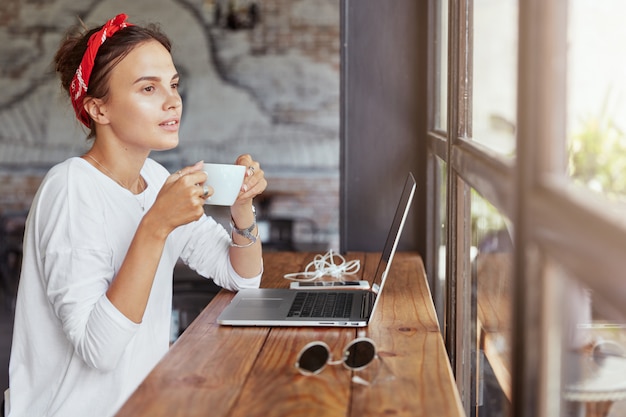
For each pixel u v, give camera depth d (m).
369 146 2.63
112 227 1.61
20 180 8.12
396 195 2.64
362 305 1.65
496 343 1.17
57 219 1.55
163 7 7.90
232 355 1.29
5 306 5.96
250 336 1.42
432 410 1.02
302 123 8.02
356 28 2.61
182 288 4.14
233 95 8.02
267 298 1.73
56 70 1.71
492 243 1.18
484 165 1.11
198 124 8.05
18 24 7.96
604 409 0.61
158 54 1.61
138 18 7.91
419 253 2.64
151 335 1.69
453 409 1.02
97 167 1.66
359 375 1.17
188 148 8.09
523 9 0.71
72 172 1.59
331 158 8.03
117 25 1.61
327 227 8.06
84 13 7.91
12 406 1.62
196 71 7.99
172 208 1.44
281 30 7.93
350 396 1.07
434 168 2.42
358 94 2.62
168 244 1.79
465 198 1.56
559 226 0.61
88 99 1.63
